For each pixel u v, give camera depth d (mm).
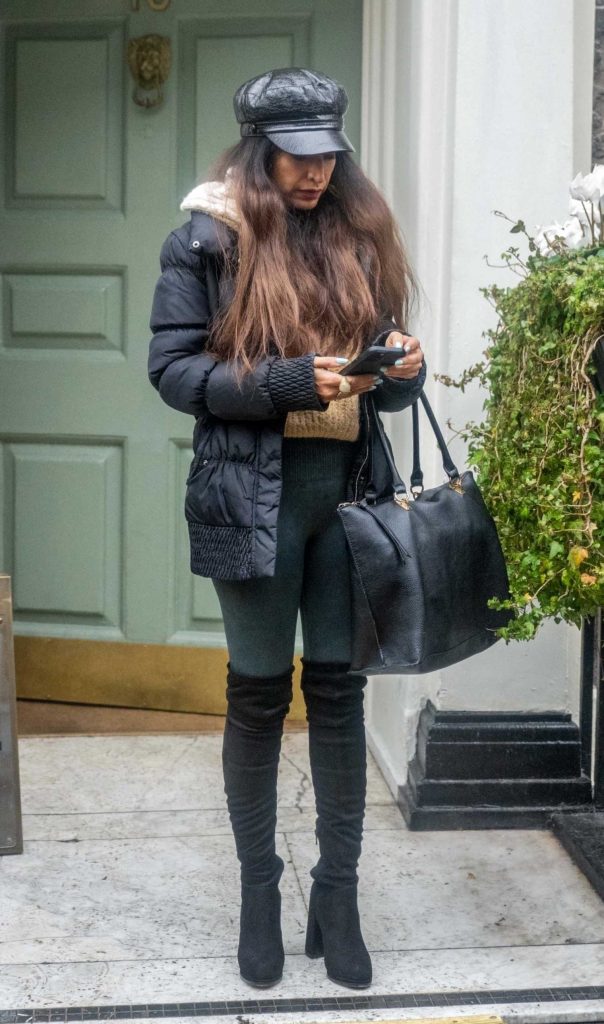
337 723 2467
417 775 3342
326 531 2416
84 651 4180
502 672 3311
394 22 3586
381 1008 2432
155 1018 2385
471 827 3285
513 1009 2439
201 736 3963
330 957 2510
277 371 2164
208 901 2875
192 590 4117
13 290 4047
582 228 2553
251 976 2488
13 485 4137
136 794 3492
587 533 2215
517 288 2559
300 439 2330
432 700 3357
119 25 3908
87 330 4031
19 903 2848
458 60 3111
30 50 3941
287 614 2400
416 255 3275
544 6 3100
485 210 3156
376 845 3186
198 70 3900
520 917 2820
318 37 3873
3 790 3066
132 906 2844
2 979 2518
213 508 2266
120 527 4125
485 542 2432
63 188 3988
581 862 3051
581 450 2213
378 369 2131
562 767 3324
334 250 2336
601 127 3186
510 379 2549
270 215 2240
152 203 3959
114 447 4098
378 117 3771
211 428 2303
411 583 2258
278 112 2236
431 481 3301
